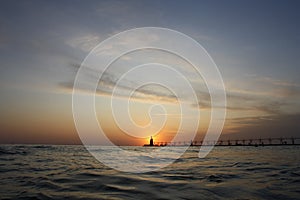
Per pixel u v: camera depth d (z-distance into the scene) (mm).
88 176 9625
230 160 18359
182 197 6371
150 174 10461
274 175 10094
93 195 6547
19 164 13961
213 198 6309
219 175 10195
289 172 10898
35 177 9383
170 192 6934
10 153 22406
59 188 7418
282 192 6973
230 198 6316
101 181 8547
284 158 19766
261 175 10141
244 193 6852
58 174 10148
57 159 17656
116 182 8367
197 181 8727
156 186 7746
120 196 6438
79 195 6539
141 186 7727
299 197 6430
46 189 7285
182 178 9398
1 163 14391
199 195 6602
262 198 6336
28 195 6543
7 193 6770
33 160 16578
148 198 6246
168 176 9906
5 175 9898
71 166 13227
